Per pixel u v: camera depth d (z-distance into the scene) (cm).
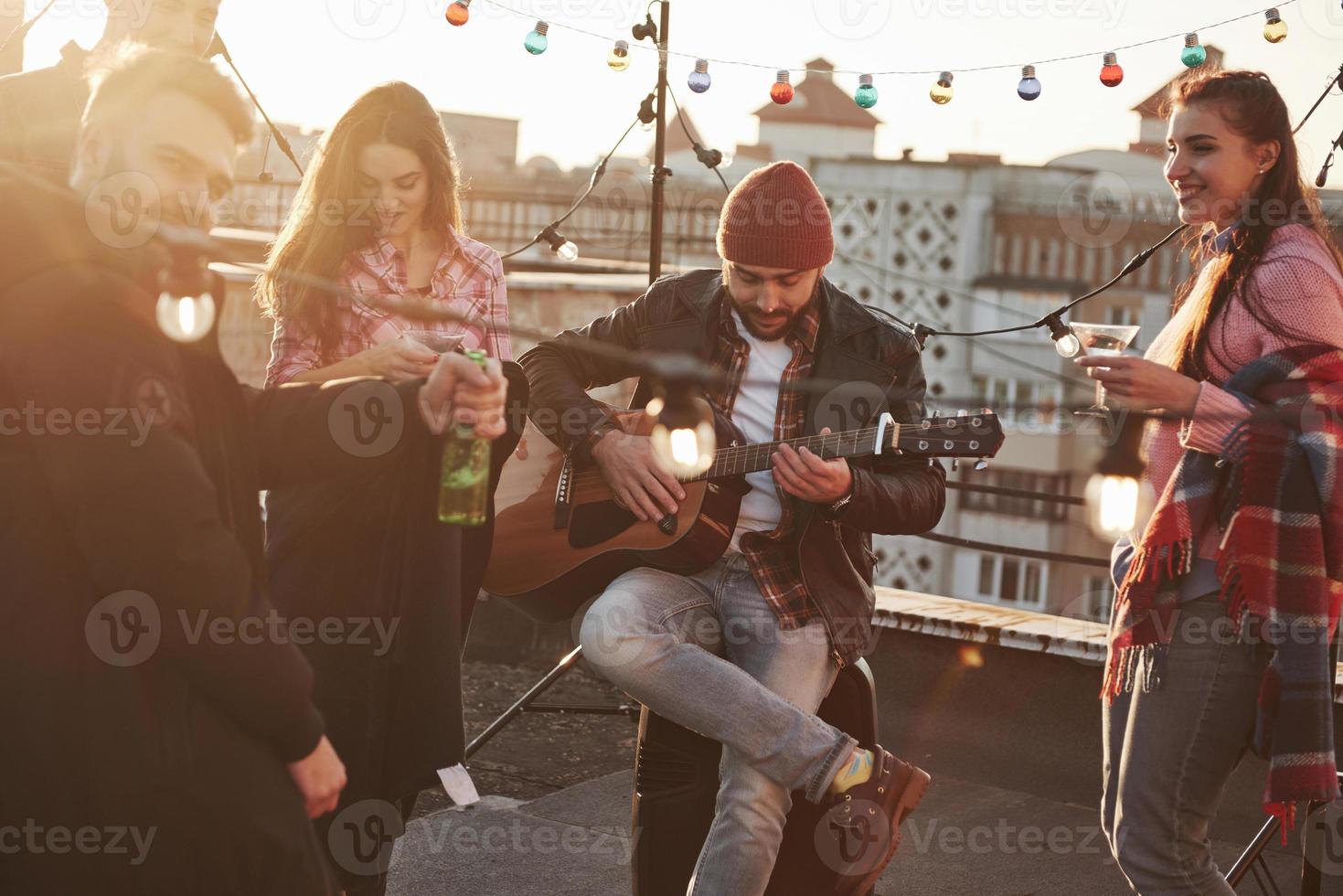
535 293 827
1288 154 231
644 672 245
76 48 275
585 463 275
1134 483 238
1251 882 318
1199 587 227
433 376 189
